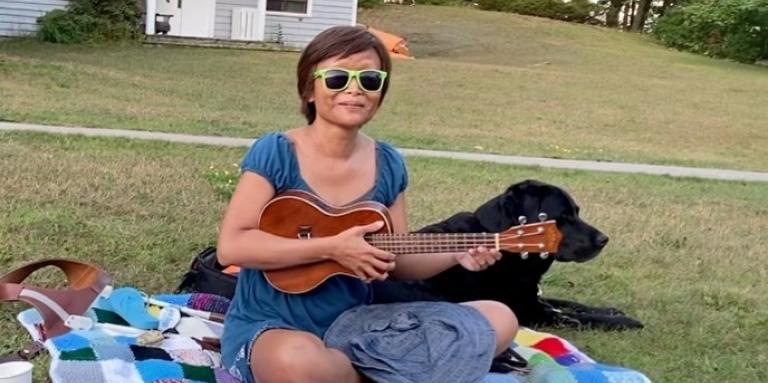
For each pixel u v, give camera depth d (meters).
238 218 3.02
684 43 30.08
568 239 4.18
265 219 3.03
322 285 3.10
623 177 9.72
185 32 20.69
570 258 4.20
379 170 3.24
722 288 5.52
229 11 20.95
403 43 22.61
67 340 3.39
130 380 3.14
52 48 17.19
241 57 18.50
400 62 20.34
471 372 2.98
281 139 3.11
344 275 3.12
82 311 3.64
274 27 21.25
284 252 2.97
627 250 6.27
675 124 15.50
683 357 4.32
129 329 3.65
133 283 4.66
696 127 15.37
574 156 11.17
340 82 3.00
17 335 3.74
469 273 4.24
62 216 5.60
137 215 5.91
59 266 3.90
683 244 6.63
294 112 12.70
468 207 7.16
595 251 4.20
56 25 18.23
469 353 3.00
